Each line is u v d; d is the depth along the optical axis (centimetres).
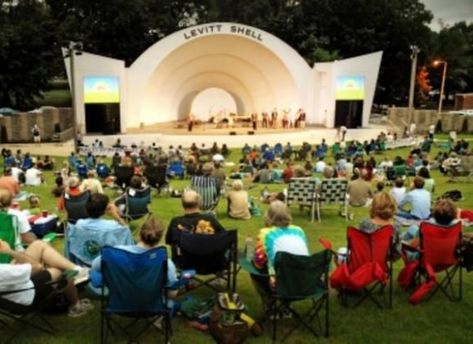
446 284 621
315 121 4419
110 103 3609
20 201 1248
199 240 527
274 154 2423
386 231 538
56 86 7275
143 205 952
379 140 2786
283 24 6000
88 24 5747
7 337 477
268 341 478
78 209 815
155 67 3988
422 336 494
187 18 6781
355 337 489
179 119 4788
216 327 461
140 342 470
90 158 2072
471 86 7906
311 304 567
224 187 1350
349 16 6225
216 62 4531
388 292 607
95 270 476
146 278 430
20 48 4878
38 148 3077
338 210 1138
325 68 4241
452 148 2469
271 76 4519
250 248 597
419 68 6588
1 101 5134
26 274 435
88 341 471
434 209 582
